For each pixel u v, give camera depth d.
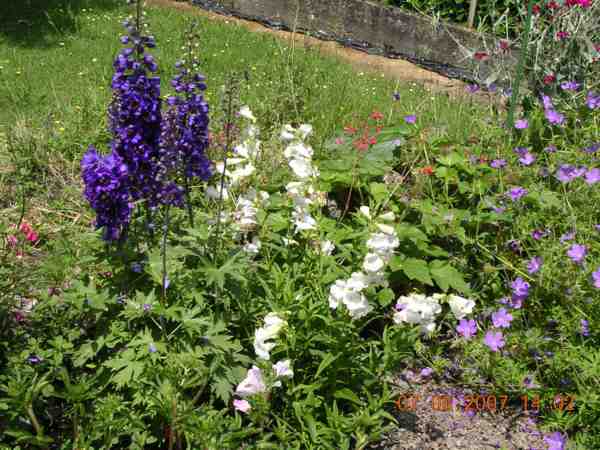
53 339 1.32
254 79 3.20
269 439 1.25
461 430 1.37
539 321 1.58
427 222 1.78
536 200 1.85
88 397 1.15
